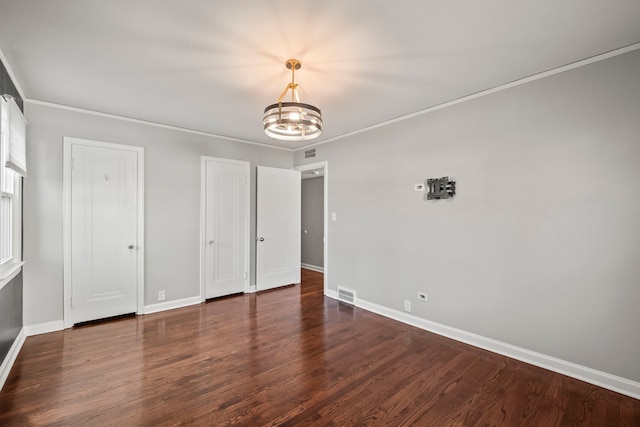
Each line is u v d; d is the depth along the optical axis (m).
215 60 2.34
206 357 2.73
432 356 2.79
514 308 2.75
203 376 2.42
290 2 1.68
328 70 2.50
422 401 2.13
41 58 2.30
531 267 2.64
